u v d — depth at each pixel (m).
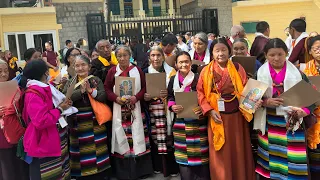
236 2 17.47
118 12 24.05
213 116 3.61
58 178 3.56
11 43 14.57
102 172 4.30
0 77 3.72
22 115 3.44
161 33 16.27
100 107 4.11
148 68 4.62
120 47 4.36
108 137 4.49
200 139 3.88
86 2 15.60
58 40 15.22
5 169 3.74
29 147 3.30
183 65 3.94
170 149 4.45
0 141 3.68
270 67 3.50
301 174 3.34
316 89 3.43
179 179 4.45
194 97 3.73
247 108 3.46
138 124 4.29
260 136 3.69
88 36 15.50
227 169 3.62
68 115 3.79
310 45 3.75
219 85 3.64
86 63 4.10
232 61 3.94
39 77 3.44
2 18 14.35
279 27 17.23
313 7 16.89
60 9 15.29
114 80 4.33
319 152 3.63
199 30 17.11
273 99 3.34
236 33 5.66
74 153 4.11
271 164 3.52
